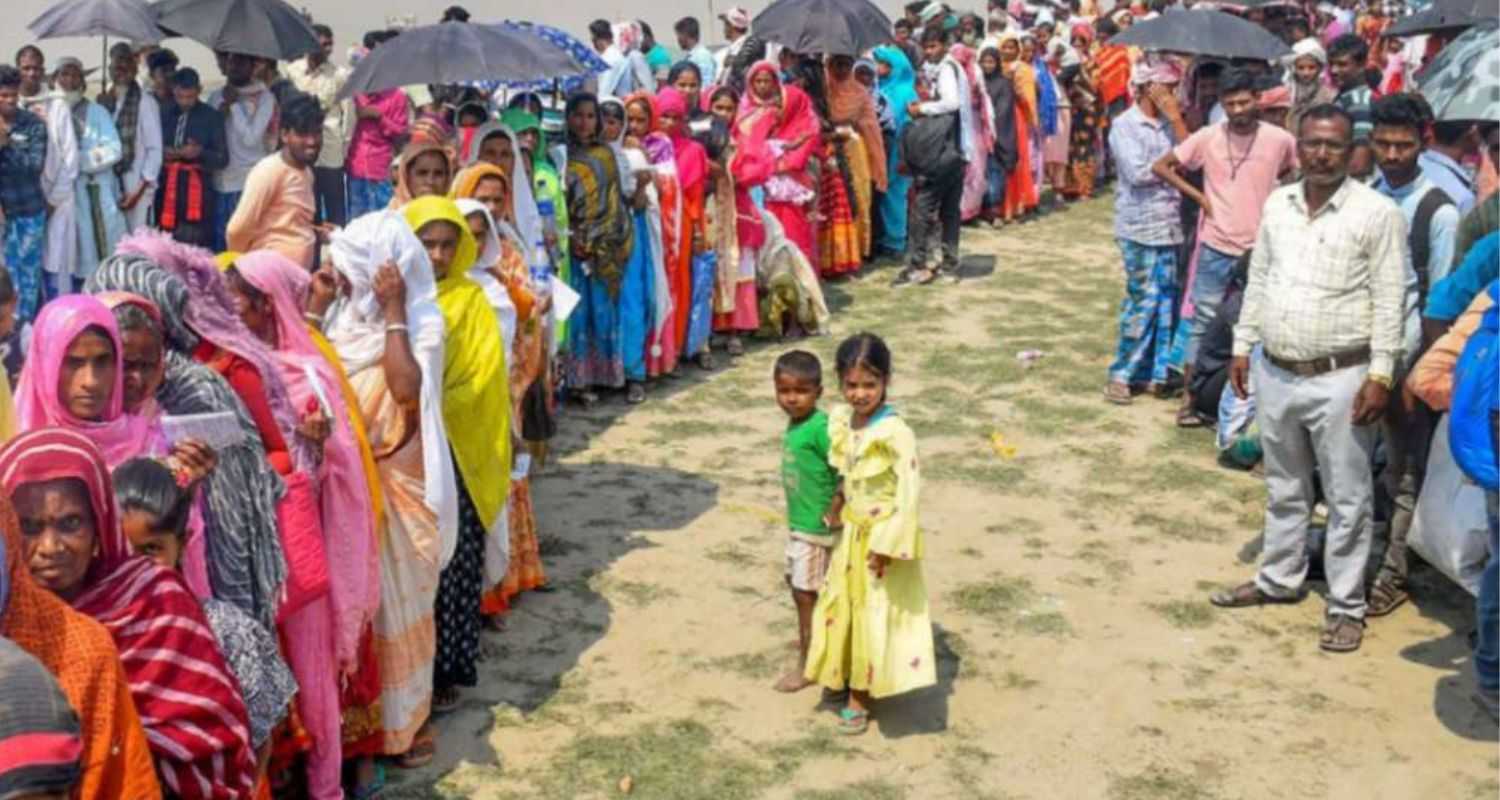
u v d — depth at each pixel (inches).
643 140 350.9
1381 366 215.2
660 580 251.0
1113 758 198.4
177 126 408.5
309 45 411.5
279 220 293.3
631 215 333.1
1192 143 314.8
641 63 534.9
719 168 370.3
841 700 212.5
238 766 123.3
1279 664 223.0
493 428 206.2
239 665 136.8
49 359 134.3
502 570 225.1
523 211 270.7
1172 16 394.6
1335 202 217.3
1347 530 224.1
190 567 146.5
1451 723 206.4
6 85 376.2
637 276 339.0
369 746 187.2
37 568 113.5
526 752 199.5
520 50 293.3
